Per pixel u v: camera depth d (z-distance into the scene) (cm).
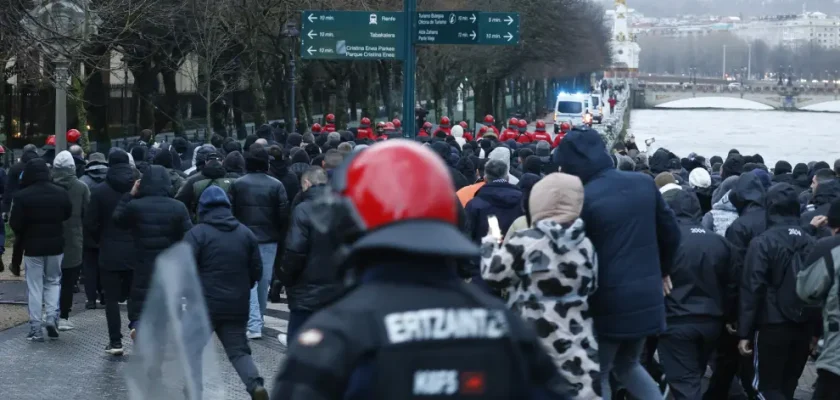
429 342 274
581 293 643
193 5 3603
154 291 404
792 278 913
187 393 399
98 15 1945
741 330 922
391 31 2039
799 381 1223
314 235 934
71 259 1399
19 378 1130
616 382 868
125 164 1246
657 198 718
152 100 4306
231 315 939
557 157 716
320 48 2038
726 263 929
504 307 289
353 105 6444
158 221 1087
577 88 14412
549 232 639
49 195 1293
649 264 703
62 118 2014
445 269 292
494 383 275
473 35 2003
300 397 268
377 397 268
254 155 1310
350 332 272
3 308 1531
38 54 1520
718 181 1758
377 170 295
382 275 287
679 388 933
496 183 1023
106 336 1357
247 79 4144
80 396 1058
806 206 1459
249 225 1302
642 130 14712
